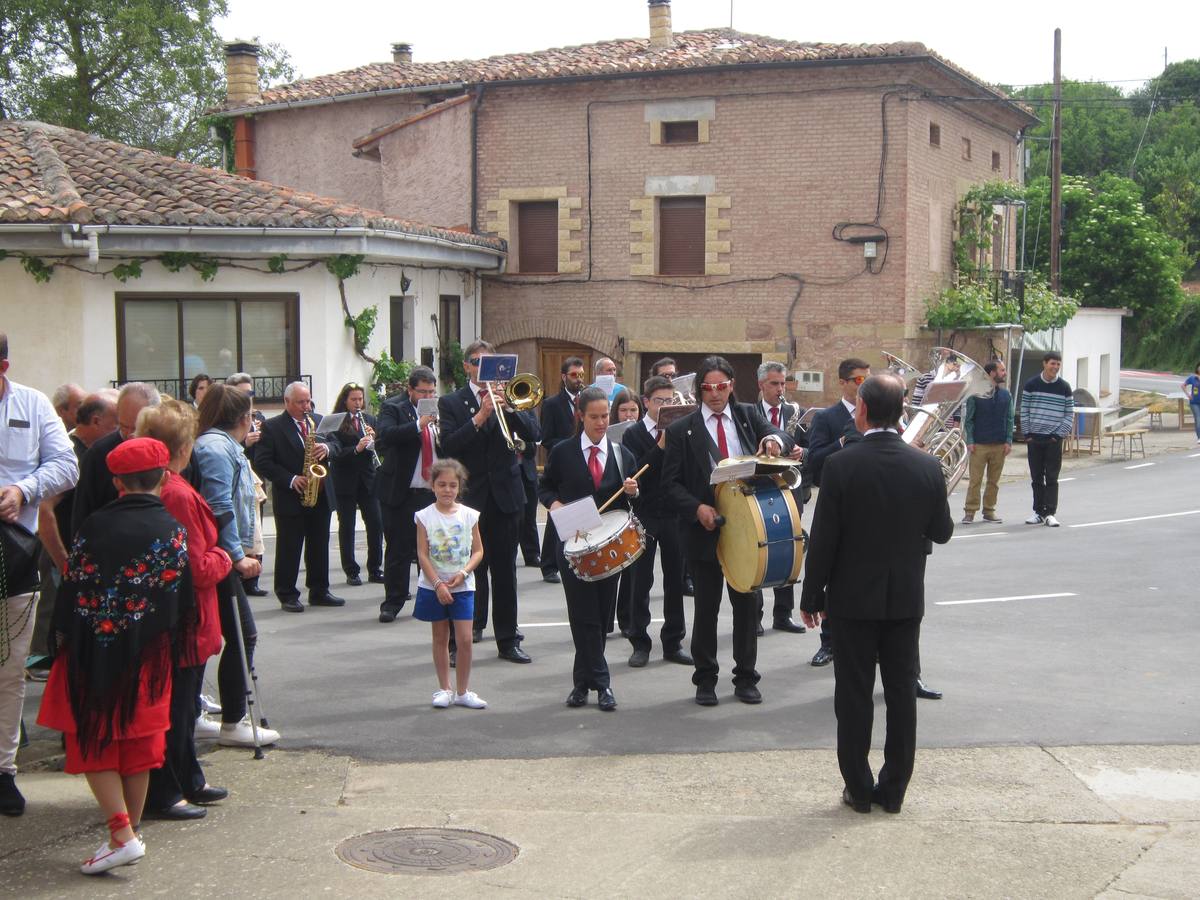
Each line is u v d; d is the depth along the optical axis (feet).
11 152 58.18
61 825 19.04
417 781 21.85
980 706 25.75
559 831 18.79
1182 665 28.86
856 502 19.40
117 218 52.54
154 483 17.97
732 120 68.90
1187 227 211.00
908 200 66.74
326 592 36.73
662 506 28.55
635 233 71.15
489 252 71.36
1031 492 62.75
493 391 30.09
